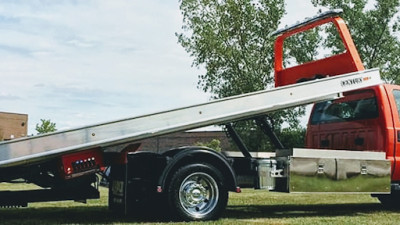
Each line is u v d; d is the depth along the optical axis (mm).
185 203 7348
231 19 32562
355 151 8445
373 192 8492
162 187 7203
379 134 8898
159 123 7066
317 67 8953
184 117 7188
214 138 23328
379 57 32594
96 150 6980
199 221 7316
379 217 8414
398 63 32531
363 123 9211
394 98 9023
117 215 8328
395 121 8906
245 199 12047
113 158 7480
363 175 8438
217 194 7484
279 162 8195
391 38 32281
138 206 7844
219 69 32844
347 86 8180
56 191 7355
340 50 31000
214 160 7496
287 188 7957
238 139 8656
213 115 7320
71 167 6816
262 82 32344
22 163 6551
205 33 32156
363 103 9266
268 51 32125
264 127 8812
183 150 7352
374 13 32000
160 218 7914
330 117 9961
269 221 7609
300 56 31469
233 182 7547
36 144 6566
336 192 8195
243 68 32406
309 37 31266
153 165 7508
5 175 7094
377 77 8500
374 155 8570
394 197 10281
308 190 8008
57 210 9227
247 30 32562
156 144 8820
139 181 7633
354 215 8742
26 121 42406
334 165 8211
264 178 8102
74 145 6711
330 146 9867
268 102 7625
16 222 7332
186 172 7312
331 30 31016
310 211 9383
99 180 7926
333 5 31984
